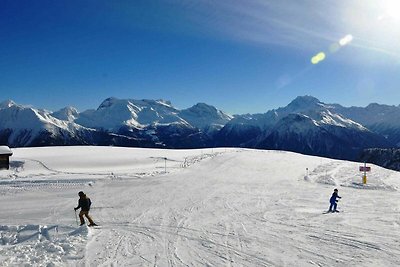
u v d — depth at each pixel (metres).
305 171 49.69
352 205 25.27
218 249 14.21
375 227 17.95
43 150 70.06
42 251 13.79
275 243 15.06
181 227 17.95
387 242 15.11
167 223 18.86
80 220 18.66
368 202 26.77
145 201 25.95
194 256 13.34
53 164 50.09
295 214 21.44
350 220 19.72
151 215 21.00
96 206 24.20
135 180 36.94
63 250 13.89
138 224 18.67
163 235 16.38
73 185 33.59
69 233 16.30
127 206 24.06
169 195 28.67
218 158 60.94
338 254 13.58
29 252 13.72
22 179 36.75
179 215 20.97
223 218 20.12
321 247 14.46
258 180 39.75
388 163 134.25
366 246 14.56
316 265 12.42
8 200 27.02
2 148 47.75
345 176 44.72
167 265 12.35
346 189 34.78
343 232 16.89
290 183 38.09
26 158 53.56
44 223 19.62
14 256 13.17
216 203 25.16
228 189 32.38
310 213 21.80
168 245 14.76
